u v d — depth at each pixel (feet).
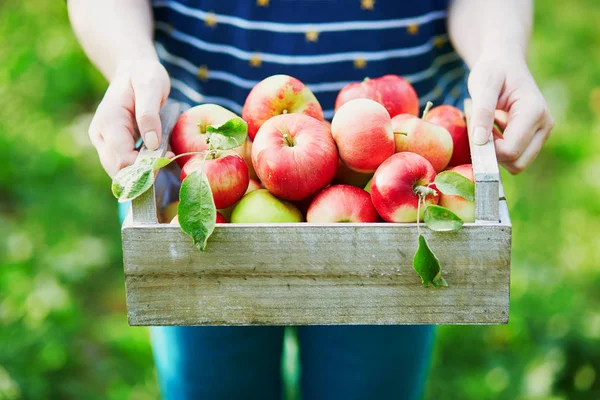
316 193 3.86
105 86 12.91
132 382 7.64
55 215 10.12
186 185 3.51
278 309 3.67
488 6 4.82
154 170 3.64
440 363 7.68
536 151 4.31
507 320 3.63
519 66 4.34
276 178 3.73
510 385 7.39
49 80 12.73
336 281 3.62
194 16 4.91
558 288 8.39
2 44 13.53
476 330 7.93
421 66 4.99
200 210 3.51
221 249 3.59
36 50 13.25
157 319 3.69
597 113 12.33
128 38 4.55
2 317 8.09
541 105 4.19
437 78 5.19
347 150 3.85
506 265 3.56
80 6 4.81
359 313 3.66
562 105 12.44
